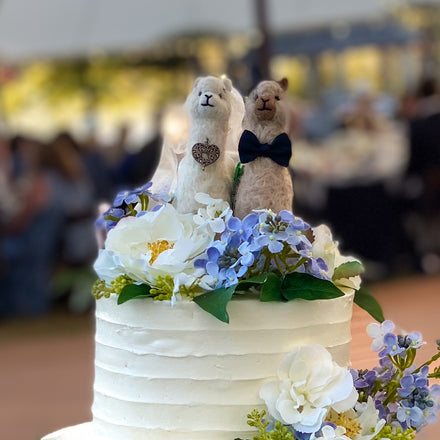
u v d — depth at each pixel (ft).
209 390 6.51
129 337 6.68
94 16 27.17
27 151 24.20
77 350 20.66
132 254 6.70
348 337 6.98
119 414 6.79
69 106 40.09
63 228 24.76
